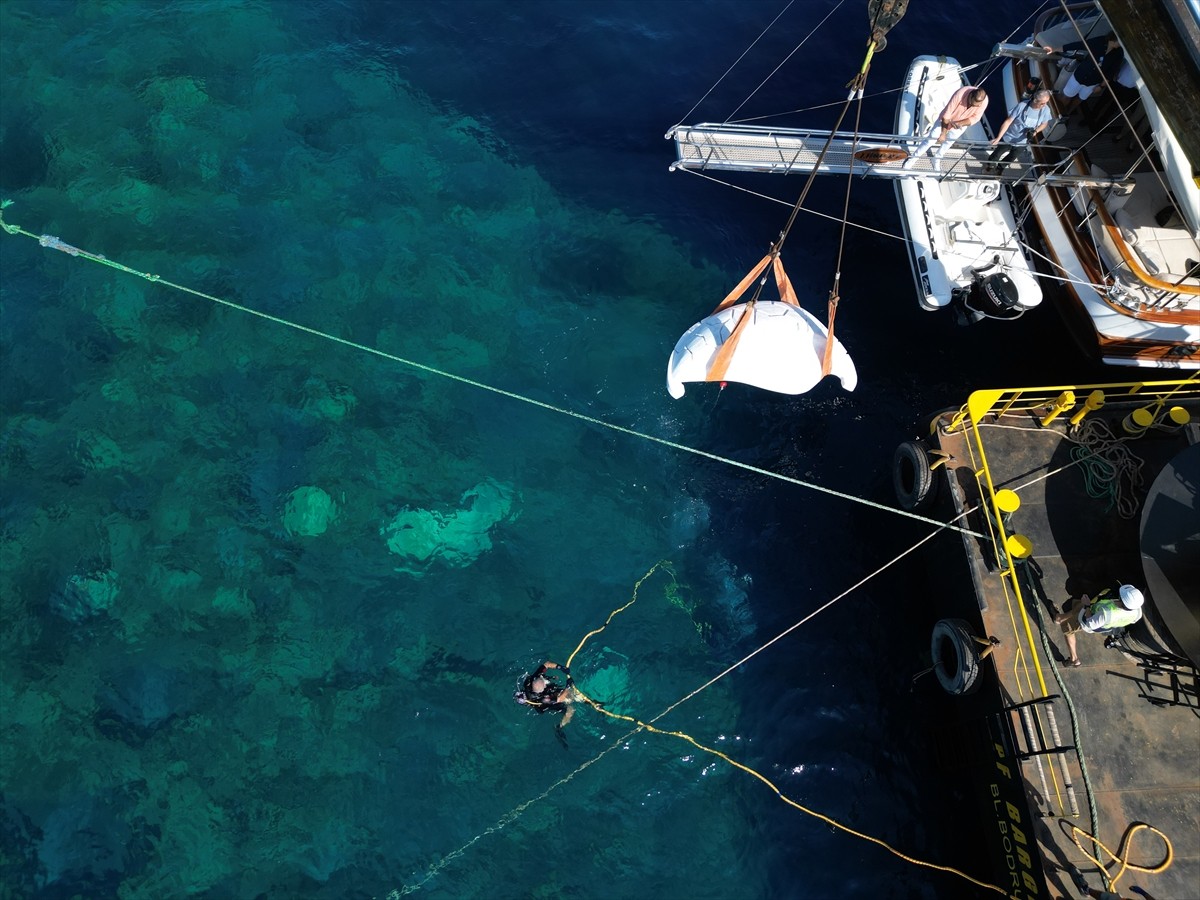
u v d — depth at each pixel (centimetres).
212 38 1759
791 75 1839
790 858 1135
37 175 1597
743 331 1273
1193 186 1285
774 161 1468
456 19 1869
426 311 1491
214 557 1273
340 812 1127
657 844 1134
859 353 1509
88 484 1318
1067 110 1547
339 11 1842
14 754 1141
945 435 1254
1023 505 1200
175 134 1641
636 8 1925
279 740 1164
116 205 1559
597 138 1730
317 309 1480
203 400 1394
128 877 1080
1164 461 1229
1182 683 1081
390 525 1312
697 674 1245
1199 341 1384
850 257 1616
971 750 1134
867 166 1477
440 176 1647
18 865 1082
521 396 1427
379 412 1398
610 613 1279
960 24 1942
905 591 1312
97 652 1206
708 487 1385
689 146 1479
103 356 1423
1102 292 1368
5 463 1330
